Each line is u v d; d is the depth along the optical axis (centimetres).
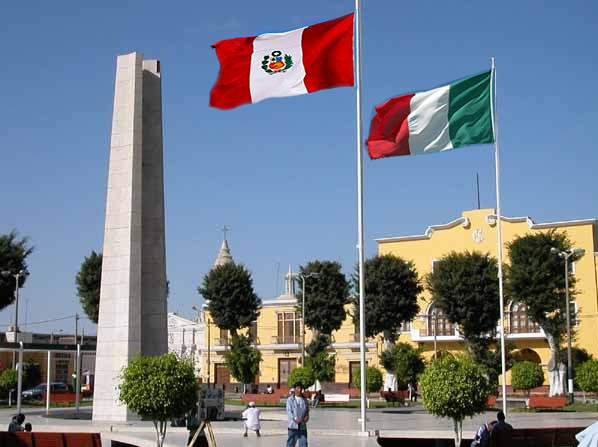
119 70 3309
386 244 7381
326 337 6731
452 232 7088
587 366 4500
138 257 3186
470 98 2550
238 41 2402
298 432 1872
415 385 5816
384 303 6156
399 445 2339
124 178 3231
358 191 2512
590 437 1335
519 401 5478
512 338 6550
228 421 3419
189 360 2186
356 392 6084
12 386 5141
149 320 3228
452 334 6925
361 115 2525
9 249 5391
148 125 3331
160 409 2078
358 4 2466
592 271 6425
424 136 2491
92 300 6450
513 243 5503
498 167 2906
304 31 2411
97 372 3169
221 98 2392
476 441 2039
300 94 2392
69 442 2077
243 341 6706
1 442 2111
